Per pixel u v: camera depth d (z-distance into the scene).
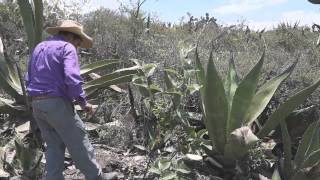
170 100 3.44
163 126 3.22
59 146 2.82
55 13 5.48
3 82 3.68
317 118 3.40
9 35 5.09
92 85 3.90
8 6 5.46
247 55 4.75
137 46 4.91
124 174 3.14
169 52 4.46
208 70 2.97
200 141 3.15
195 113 3.65
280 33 6.29
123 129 3.57
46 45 2.76
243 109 3.07
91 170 2.78
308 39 6.01
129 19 5.67
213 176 3.00
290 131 3.41
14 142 3.36
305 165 2.94
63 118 2.68
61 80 2.70
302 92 3.03
